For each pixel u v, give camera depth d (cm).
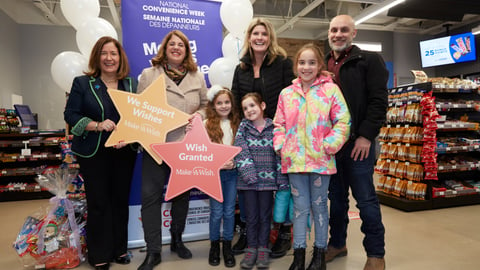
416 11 647
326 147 179
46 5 643
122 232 219
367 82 192
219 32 278
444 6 623
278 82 225
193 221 269
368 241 198
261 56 228
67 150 266
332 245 226
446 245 251
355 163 194
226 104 217
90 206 204
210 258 218
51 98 714
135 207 257
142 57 256
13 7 662
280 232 233
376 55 192
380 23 858
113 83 211
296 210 195
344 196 221
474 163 386
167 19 261
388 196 380
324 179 190
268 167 209
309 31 895
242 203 236
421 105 350
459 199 371
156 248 207
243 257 228
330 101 187
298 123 190
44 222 219
